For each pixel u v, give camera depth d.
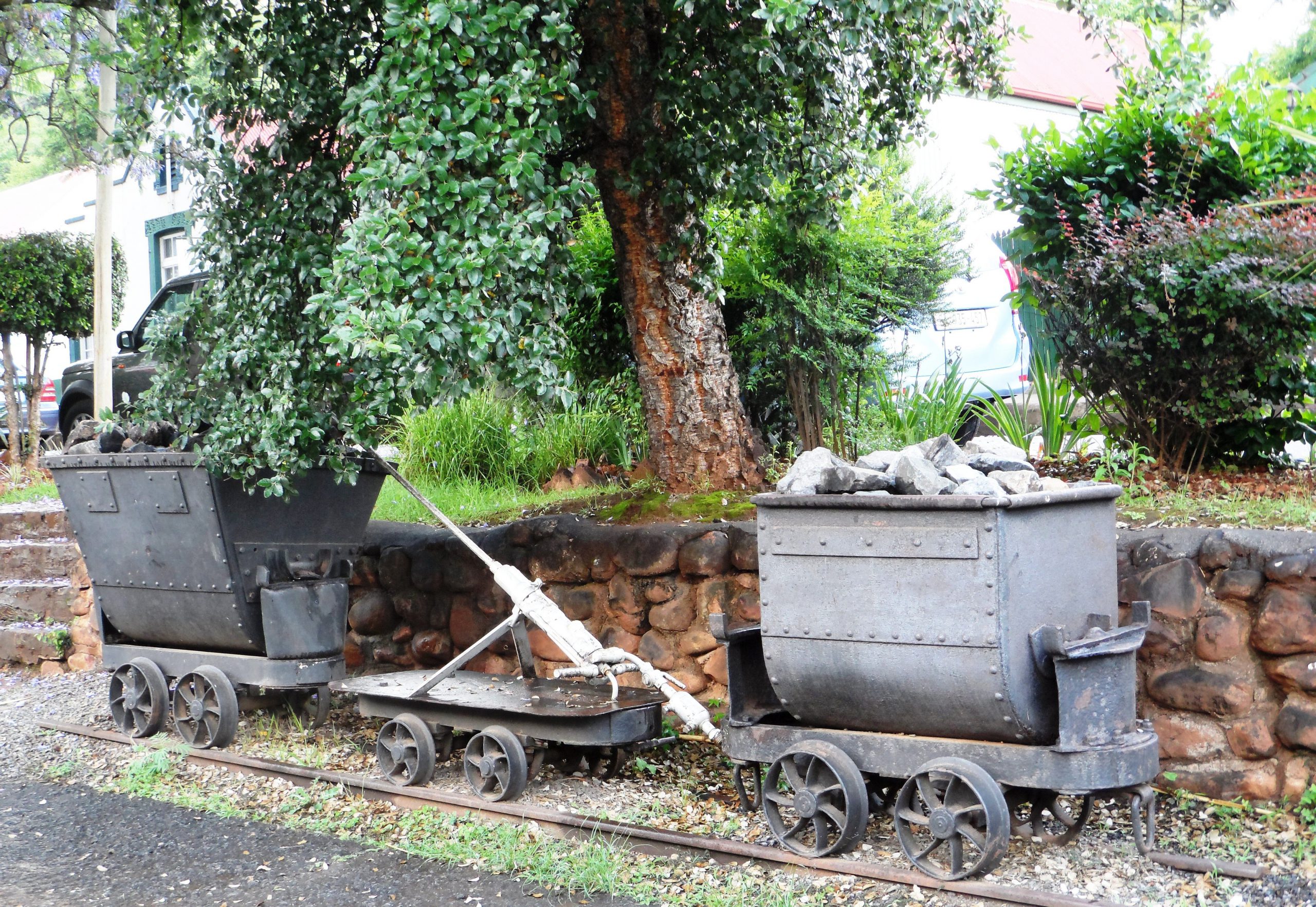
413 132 3.95
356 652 6.35
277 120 5.11
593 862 3.62
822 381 6.64
